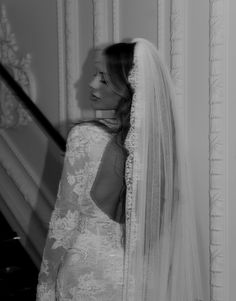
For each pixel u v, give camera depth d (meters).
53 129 3.61
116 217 1.98
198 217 2.87
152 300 2.02
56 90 4.02
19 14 4.27
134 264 1.95
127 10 3.32
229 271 2.77
